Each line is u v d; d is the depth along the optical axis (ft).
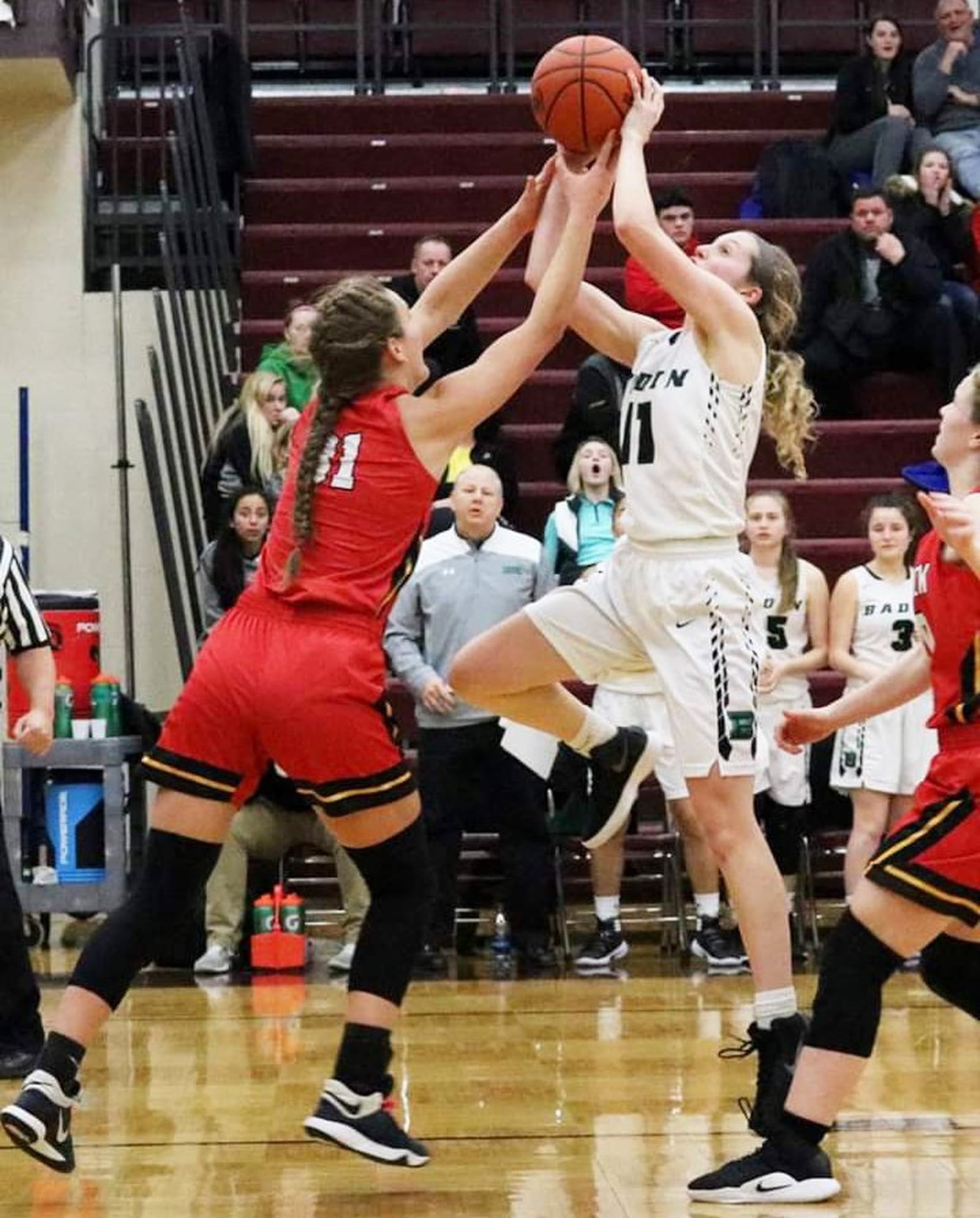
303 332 40.01
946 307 44.29
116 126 47.70
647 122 20.27
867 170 49.78
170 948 34.73
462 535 35.60
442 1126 21.21
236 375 44.80
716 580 19.94
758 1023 19.60
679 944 35.86
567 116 20.29
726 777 19.81
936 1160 19.44
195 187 46.06
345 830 18.34
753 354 20.10
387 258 48.67
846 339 44.57
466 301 20.44
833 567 41.81
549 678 21.25
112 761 34.32
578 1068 24.62
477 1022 28.55
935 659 17.44
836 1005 17.69
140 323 44.68
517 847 34.86
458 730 34.63
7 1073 23.65
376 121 52.75
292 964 34.53
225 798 18.31
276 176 51.24
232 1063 25.14
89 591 38.14
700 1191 17.81
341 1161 19.58
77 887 34.42
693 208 49.55
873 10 58.13
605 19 58.18
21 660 23.91
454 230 48.39
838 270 44.83
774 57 55.93
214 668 18.20
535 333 19.04
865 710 19.60
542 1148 20.08
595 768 23.61
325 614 18.12
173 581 38.75
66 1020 18.02
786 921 19.74
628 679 34.71
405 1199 17.94
